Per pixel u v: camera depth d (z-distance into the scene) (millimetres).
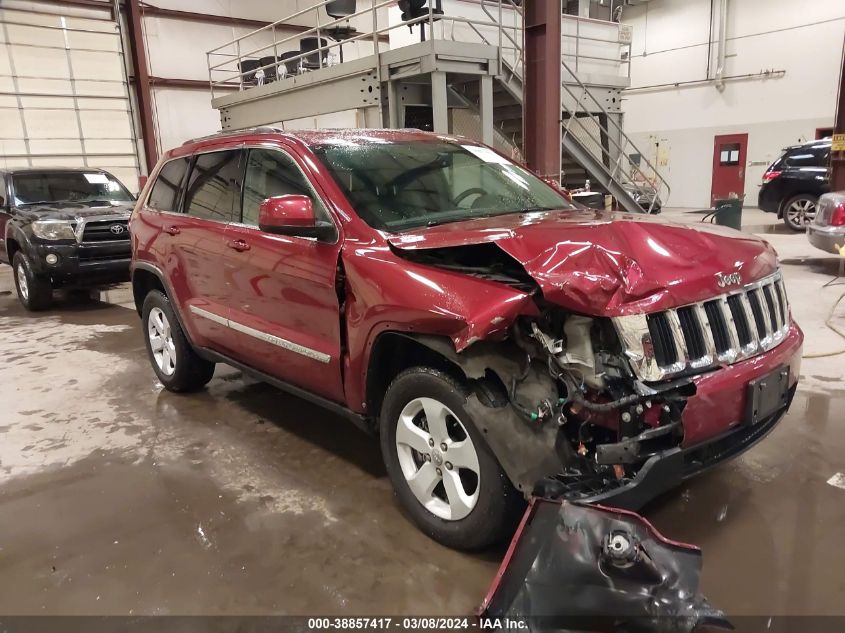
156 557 2648
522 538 2121
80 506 3090
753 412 2402
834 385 4219
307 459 3512
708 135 17906
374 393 2814
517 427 2221
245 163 3568
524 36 7344
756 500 2896
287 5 16188
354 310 2713
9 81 12914
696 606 1982
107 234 7848
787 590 2289
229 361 3869
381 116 8867
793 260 8727
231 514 2963
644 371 2148
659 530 2686
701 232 2641
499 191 3479
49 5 13172
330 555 2607
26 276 7715
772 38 16219
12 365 5574
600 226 2459
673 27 18109
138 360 5613
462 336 2195
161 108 14930
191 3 14867
